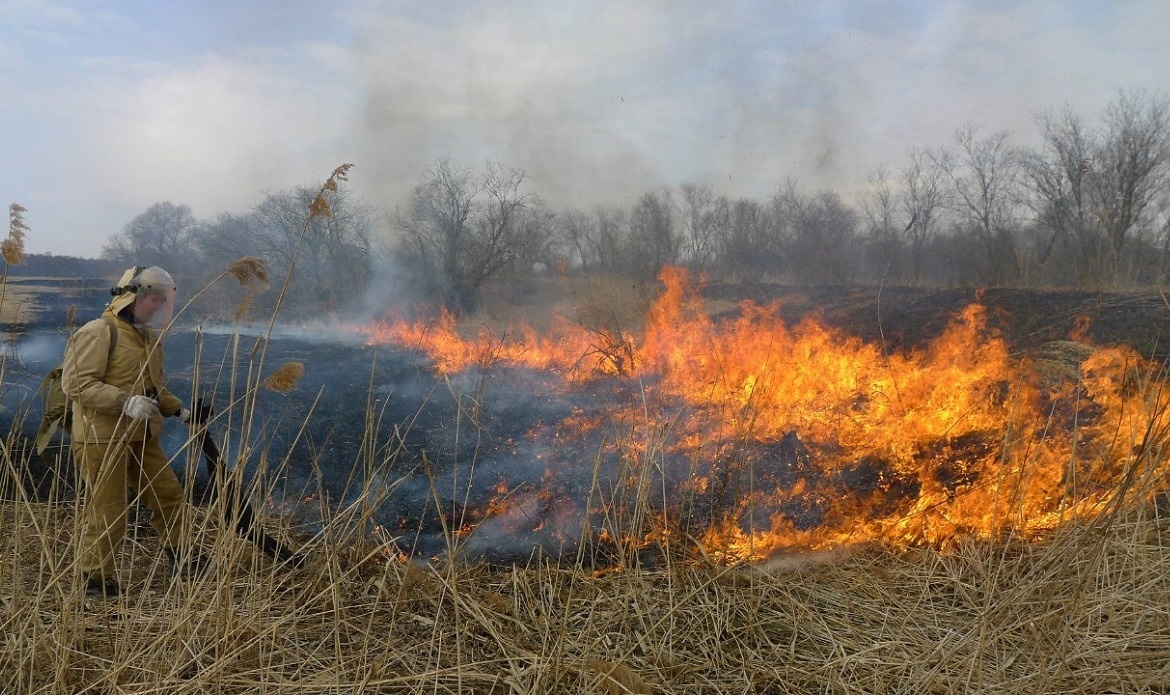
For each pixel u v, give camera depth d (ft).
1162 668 8.82
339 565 10.91
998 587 10.62
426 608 10.37
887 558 12.03
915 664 9.00
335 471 16.34
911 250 59.36
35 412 20.27
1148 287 35.45
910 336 32.78
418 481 15.76
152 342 11.10
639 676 8.66
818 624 10.02
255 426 19.48
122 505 10.50
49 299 53.83
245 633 9.18
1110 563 10.87
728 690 8.64
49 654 8.64
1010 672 8.95
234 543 9.68
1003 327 30.83
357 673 8.63
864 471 15.20
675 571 11.35
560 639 8.86
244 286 9.80
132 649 8.94
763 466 15.51
